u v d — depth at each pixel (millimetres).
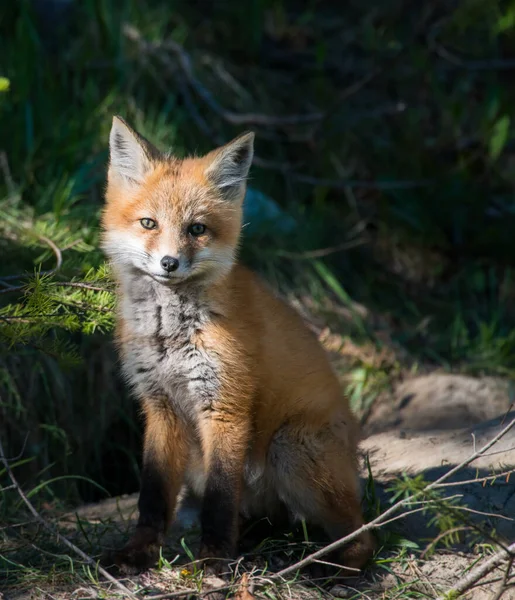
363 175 14891
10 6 13922
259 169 14281
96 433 10234
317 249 13188
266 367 6707
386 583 6398
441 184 14461
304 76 16109
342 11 17562
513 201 15047
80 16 14523
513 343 12219
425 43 16672
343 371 11211
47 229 10211
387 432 9641
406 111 15617
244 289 6910
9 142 12078
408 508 7262
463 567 6527
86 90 13133
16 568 6445
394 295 13391
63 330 9672
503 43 17094
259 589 6039
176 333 6590
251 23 16047
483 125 14727
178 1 16203
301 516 6926
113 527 7668
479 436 8367
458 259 14352
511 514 6953
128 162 6965
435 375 11328
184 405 6824
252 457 6828
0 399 9328
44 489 9336
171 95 13766
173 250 6422
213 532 6309
